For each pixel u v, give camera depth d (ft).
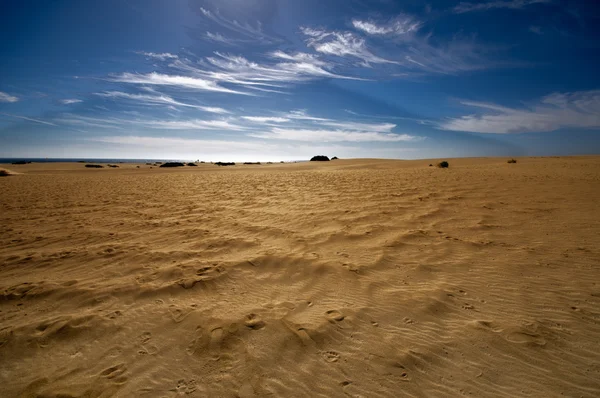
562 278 14.17
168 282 14.64
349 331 10.61
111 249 19.67
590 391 7.80
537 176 51.62
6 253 19.17
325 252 18.57
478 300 12.59
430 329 10.69
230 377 8.46
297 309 12.14
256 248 19.63
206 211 32.22
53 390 7.98
